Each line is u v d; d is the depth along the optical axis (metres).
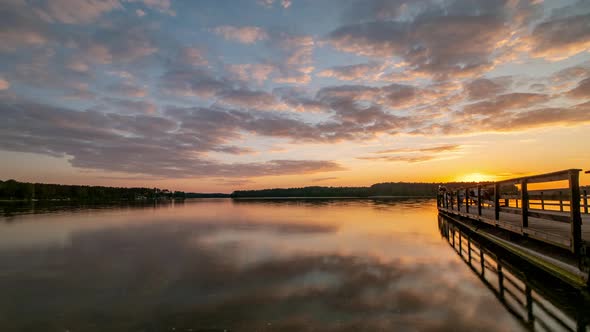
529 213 8.27
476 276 8.37
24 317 6.18
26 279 8.82
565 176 6.65
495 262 9.90
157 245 14.11
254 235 16.88
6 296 7.40
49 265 10.46
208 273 9.23
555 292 6.81
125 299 7.11
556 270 6.92
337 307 6.43
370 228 19.31
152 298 7.16
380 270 9.27
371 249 12.51
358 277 8.58
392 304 6.53
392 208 41.94
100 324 5.82
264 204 65.44
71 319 6.06
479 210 12.99
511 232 9.87
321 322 5.72
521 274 8.39
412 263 10.05
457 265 9.64
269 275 8.92
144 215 33.34
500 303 6.37
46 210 42.53
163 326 5.69
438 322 5.61
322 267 9.75
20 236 17.38
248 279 8.55
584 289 6.01
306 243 14.13
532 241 9.05
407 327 5.44
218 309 6.43
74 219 28.11
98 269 9.88
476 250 11.99
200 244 14.25
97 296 7.34
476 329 5.29
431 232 17.25
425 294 7.09
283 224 22.27
